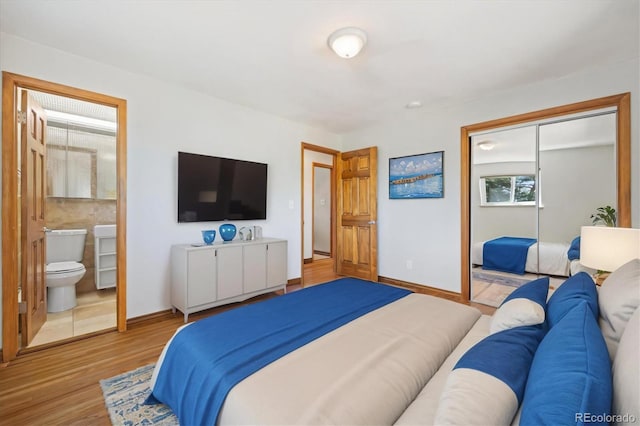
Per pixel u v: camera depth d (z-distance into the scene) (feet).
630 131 7.89
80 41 6.99
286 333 4.58
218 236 10.92
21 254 7.03
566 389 1.97
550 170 9.41
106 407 5.08
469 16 5.99
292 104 11.23
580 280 4.26
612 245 5.18
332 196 20.70
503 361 2.93
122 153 8.44
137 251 8.84
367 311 5.62
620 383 2.08
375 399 3.02
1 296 6.62
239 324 4.96
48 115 11.60
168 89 9.39
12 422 4.74
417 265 12.69
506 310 4.21
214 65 8.15
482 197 10.91
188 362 4.13
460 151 11.23
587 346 2.33
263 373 3.45
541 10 5.82
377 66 8.13
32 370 6.25
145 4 5.66
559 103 9.00
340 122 13.55
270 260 11.13
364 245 14.35
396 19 6.08
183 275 8.83
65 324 8.67
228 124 11.02
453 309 5.73
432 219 12.17
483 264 10.93
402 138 13.19
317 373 3.44
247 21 6.17
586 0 5.54
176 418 4.75
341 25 6.30
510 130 10.17
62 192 12.05
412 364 3.71
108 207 13.05
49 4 5.65
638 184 7.80
